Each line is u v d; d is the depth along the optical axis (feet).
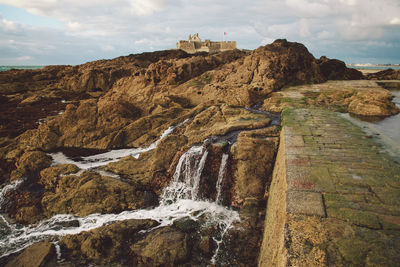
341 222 14.82
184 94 70.49
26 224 31.96
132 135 56.75
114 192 33.65
